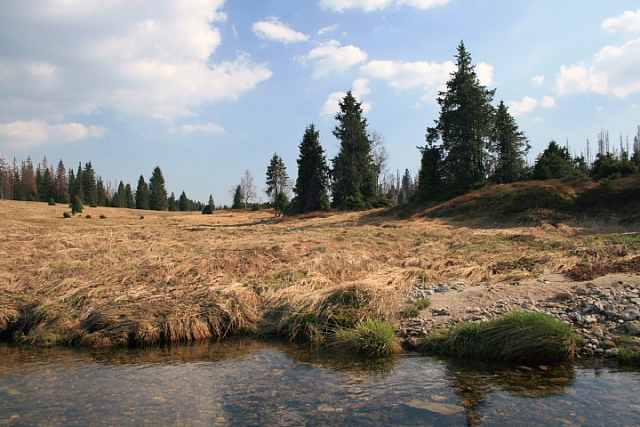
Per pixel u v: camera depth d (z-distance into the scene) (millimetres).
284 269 11734
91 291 9578
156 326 7957
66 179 94375
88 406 4688
